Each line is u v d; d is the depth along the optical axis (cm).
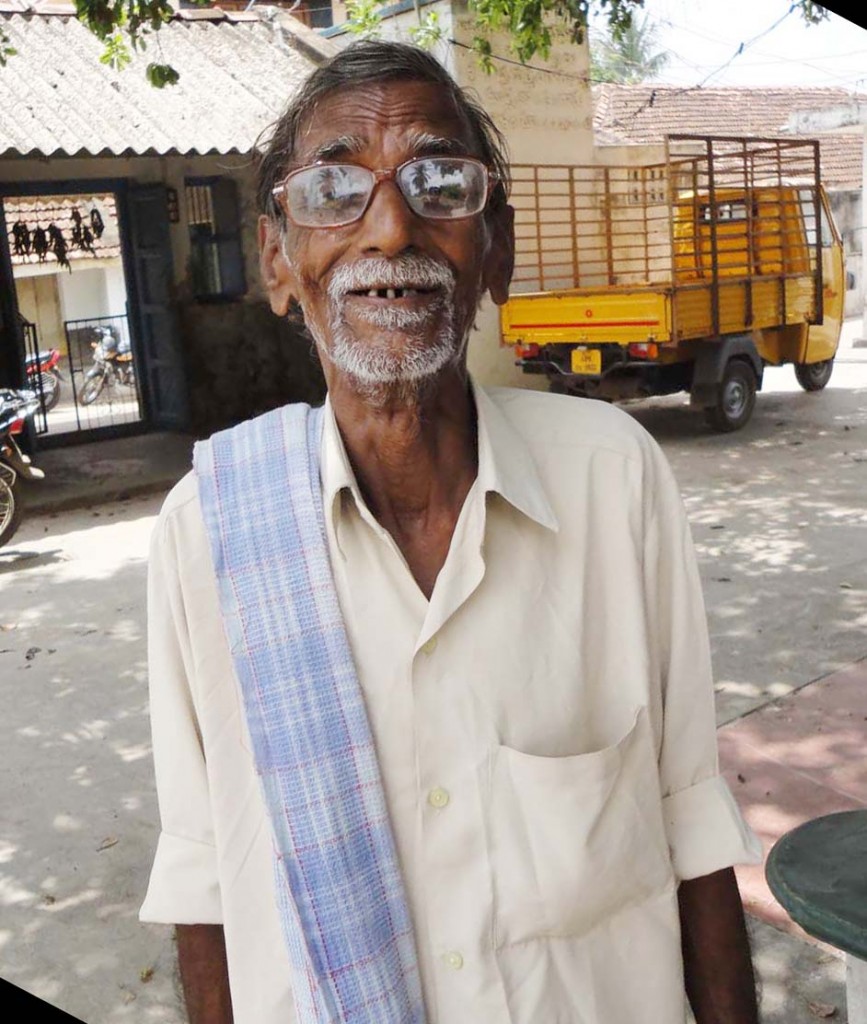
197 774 130
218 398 1138
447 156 121
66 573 709
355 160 121
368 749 117
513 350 1150
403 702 120
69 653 561
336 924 114
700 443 1008
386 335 120
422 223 121
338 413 126
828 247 1188
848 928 119
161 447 1092
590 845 120
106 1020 287
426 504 126
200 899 129
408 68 123
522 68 1136
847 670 480
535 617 123
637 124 1845
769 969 291
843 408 1153
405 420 122
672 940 127
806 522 723
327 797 116
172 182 1099
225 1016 134
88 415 1342
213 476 126
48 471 1003
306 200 122
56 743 454
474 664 121
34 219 1510
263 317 1139
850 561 632
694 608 135
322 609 119
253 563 121
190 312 1112
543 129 1162
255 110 988
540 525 125
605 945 124
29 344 1764
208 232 1102
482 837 119
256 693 119
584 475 128
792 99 2073
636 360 963
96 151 871
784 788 385
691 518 751
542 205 1173
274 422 130
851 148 2066
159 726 131
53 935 324
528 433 130
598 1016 122
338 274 121
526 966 119
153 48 1048
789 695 458
